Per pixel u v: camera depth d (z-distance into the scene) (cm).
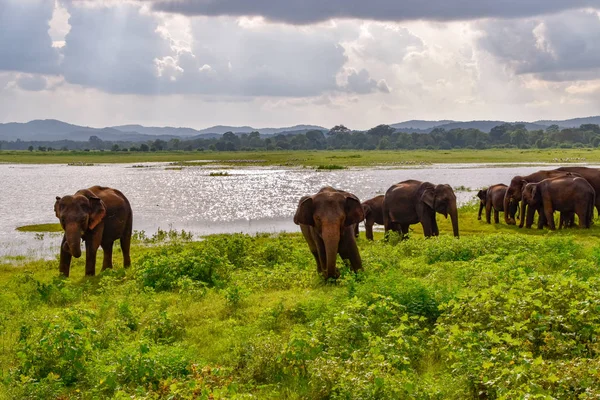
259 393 760
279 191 5081
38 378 834
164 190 5306
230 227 3088
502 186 2805
